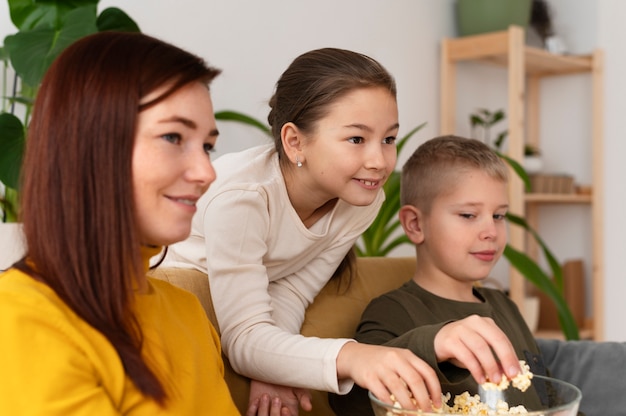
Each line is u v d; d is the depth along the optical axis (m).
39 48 1.53
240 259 1.01
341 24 2.54
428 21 2.91
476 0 2.87
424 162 1.29
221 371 0.90
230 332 0.98
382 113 1.03
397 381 0.79
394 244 2.05
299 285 1.17
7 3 1.74
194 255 1.11
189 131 0.69
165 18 2.03
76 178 0.65
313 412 1.09
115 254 0.65
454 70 2.92
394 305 1.17
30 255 0.66
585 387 1.35
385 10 2.71
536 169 3.10
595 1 3.23
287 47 2.37
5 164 1.48
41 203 0.65
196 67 0.70
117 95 0.65
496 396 0.91
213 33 2.15
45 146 0.65
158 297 0.79
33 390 0.59
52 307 0.63
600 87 3.18
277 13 2.33
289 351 0.92
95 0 1.64
